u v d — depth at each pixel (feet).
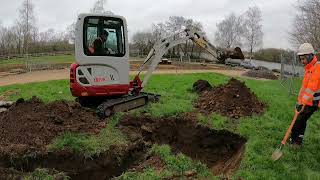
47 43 207.41
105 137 32.07
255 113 38.29
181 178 27.20
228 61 42.98
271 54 205.46
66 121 33.47
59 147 29.50
